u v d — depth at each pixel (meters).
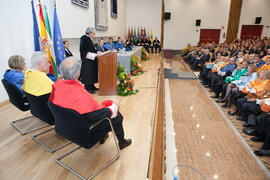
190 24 13.91
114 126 1.81
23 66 2.28
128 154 1.95
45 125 2.50
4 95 3.26
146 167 1.76
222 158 2.37
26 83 1.95
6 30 3.23
